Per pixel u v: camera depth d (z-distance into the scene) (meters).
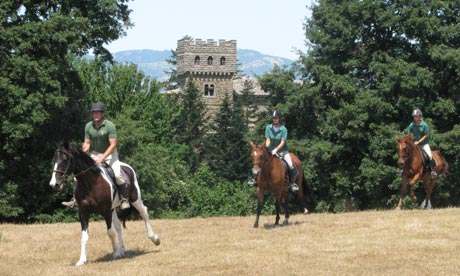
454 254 14.18
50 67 35.31
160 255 14.82
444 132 45.97
